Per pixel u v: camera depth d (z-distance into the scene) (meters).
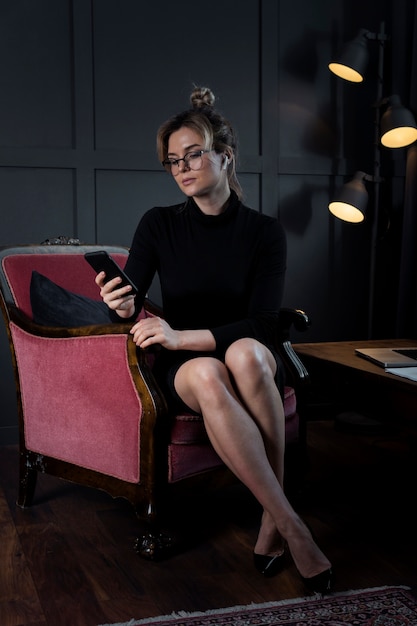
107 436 2.07
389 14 3.68
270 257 2.16
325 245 3.70
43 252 2.52
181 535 2.18
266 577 1.89
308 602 1.74
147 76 3.33
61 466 2.27
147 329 1.93
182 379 1.91
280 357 2.42
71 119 3.24
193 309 2.15
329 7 3.59
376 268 3.79
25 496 2.43
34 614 1.71
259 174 3.54
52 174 3.23
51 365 2.21
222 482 2.11
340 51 3.33
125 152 3.30
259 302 2.12
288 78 3.55
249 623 1.64
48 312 2.26
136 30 3.29
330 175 3.68
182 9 3.35
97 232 3.32
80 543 2.14
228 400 1.82
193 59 3.39
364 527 2.23
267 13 3.47
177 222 2.21
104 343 2.03
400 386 2.01
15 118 3.16
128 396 1.99
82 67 3.21
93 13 3.22
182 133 2.05
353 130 3.68
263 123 3.51
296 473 2.39
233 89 3.46
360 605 1.72
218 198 2.15
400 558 2.00
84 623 1.67
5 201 3.18
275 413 1.91
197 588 1.84
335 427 3.43
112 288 1.97
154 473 1.95
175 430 1.97
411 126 3.28
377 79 3.69
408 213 3.58
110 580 1.89
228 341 2.00
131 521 2.32
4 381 3.21
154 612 1.71
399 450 3.09
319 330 3.74
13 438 3.24
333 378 2.37
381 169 3.74
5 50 3.13
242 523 2.28
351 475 2.75
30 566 1.98
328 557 2.01
